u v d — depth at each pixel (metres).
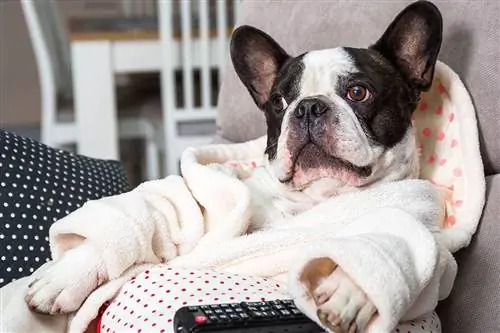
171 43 2.54
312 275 0.87
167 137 2.63
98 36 2.53
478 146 1.12
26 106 3.67
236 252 1.06
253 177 1.26
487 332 1.01
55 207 1.25
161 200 1.12
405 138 1.15
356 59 1.15
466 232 1.06
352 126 1.09
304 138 1.10
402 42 1.16
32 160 1.29
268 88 1.33
